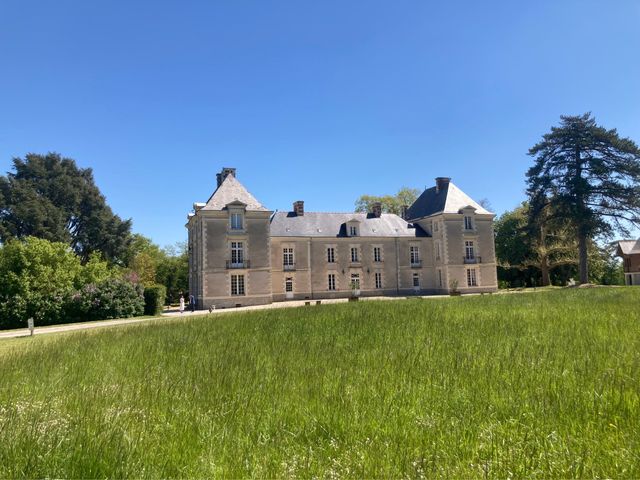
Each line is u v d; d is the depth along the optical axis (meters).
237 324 15.93
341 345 9.48
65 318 32.09
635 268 59.31
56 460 4.01
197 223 45.69
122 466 3.84
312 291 49.88
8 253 33.03
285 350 9.20
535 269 61.72
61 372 8.48
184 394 6.09
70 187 57.00
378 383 5.97
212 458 3.91
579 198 46.59
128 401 5.90
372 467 3.55
